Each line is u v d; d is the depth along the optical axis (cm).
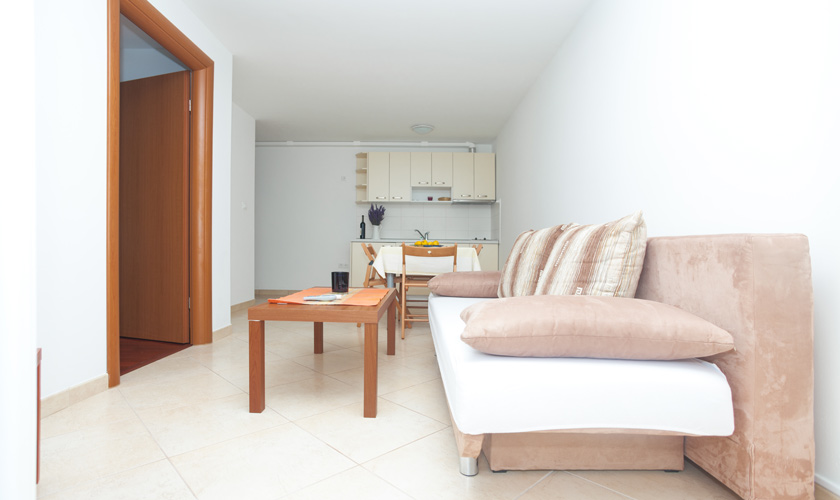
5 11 53
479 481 129
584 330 114
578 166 309
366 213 677
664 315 116
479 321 118
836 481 115
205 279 318
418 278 426
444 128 590
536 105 418
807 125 126
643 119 221
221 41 343
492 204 664
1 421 53
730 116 158
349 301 209
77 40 195
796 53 129
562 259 182
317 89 449
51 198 183
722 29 162
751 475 107
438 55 368
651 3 213
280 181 678
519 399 112
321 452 148
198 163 314
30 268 55
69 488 124
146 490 123
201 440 157
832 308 117
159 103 320
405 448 152
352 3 289
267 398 204
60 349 188
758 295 108
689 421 111
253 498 120
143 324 332
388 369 258
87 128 201
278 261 678
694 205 180
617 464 133
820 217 121
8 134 53
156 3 257
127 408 189
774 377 107
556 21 311
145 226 327
